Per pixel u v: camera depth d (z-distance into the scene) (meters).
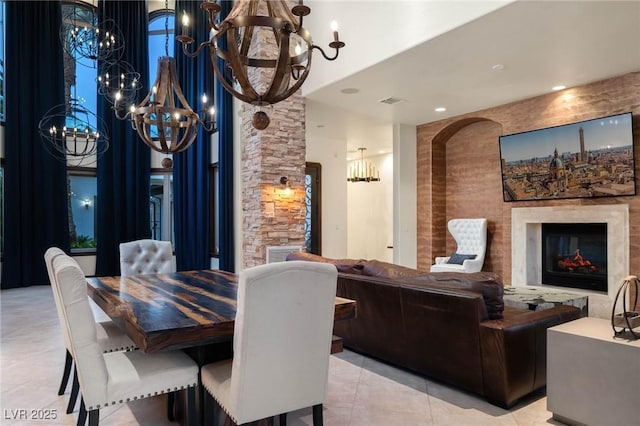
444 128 7.61
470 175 7.59
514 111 6.50
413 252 8.05
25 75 8.16
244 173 7.07
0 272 7.93
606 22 3.88
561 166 5.77
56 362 3.66
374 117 7.50
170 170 9.35
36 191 8.27
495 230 7.16
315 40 6.08
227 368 2.21
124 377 2.10
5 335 4.54
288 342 1.96
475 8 3.88
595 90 5.53
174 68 3.82
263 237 6.41
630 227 5.14
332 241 9.12
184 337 1.98
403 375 3.34
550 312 3.08
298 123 6.59
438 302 2.97
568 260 6.04
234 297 2.72
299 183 6.66
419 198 8.09
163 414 2.71
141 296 2.76
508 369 2.69
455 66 5.02
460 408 2.77
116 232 8.88
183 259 8.96
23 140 8.12
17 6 8.09
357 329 3.73
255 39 6.48
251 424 2.22
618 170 5.19
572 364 2.50
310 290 1.98
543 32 4.11
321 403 2.12
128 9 8.95
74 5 8.66
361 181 10.54
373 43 5.02
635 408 2.23
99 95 8.74
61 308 2.40
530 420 2.61
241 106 7.25
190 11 8.70
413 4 4.48
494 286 2.86
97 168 8.79
